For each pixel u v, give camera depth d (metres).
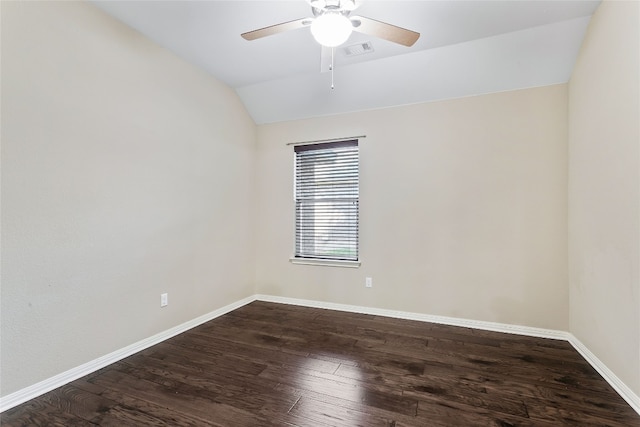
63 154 2.03
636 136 1.73
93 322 2.21
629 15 1.79
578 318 2.53
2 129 1.74
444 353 2.47
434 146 3.20
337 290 3.63
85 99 2.15
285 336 2.83
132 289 2.49
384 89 3.24
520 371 2.17
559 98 2.77
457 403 1.80
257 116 3.96
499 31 2.50
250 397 1.88
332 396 1.88
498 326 2.96
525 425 1.61
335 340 2.74
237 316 3.40
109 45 2.30
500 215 2.96
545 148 2.81
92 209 2.20
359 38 2.60
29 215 1.87
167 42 2.68
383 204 3.40
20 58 1.81
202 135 3.20
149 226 2.63
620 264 1.90
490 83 2.92
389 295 3.38
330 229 3.73
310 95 3.52
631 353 1.79
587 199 2.35
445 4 2.16
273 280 3.99
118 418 1.68
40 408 1.77
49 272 1.96
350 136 3.56
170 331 2.82
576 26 2.37
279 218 3.95
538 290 2.83
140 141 2.55
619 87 1.91
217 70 3.21
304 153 3.88
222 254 3.47
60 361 2.01
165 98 2.78
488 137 3.00
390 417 1.68
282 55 2.90
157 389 1.96
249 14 2.28
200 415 1.71
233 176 3.66
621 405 1.78
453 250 3.12
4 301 1.76
